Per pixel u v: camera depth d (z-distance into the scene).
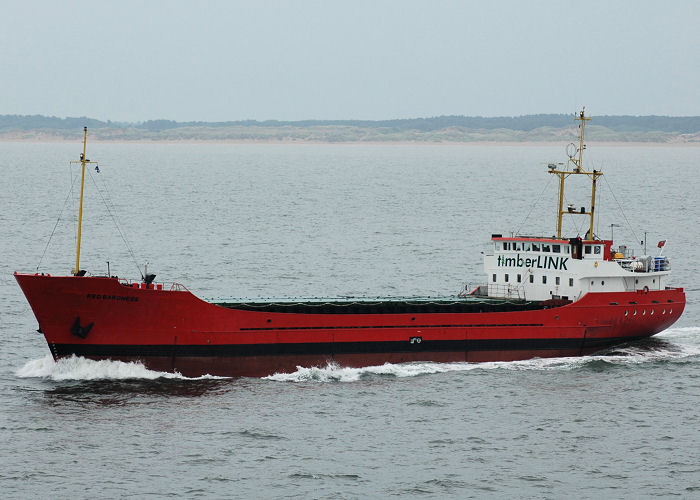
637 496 165.38
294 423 195.00
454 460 178.50
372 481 169.50
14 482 166.62
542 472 173.88
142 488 165.62
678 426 195.88
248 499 162.62
